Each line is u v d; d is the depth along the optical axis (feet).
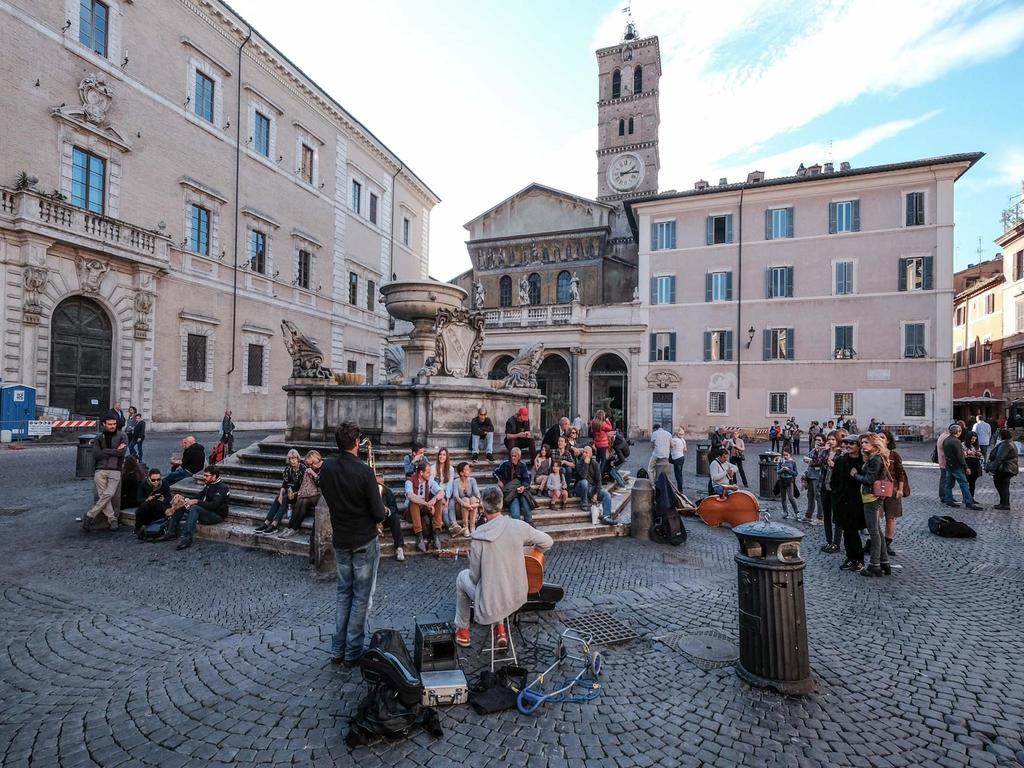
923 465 68.33
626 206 124.77
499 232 151.02
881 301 107.24
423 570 24.11
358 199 134.21
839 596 21.84
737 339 115.55
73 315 72.90
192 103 90.27
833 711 13.53
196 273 90.58
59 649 16.47
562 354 126.00
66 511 34.14
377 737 12.16
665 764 11.60
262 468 35.99
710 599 21.17
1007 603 21.08
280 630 17.80
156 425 83.46
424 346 48.37
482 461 36.94
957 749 12.10
